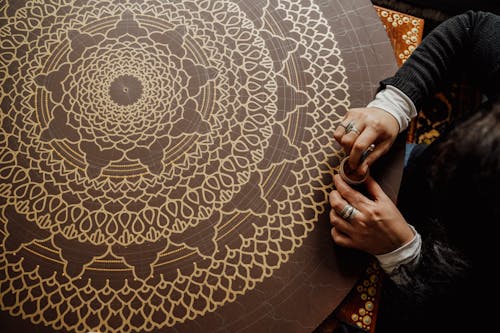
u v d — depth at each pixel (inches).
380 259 30.9
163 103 33.4
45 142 32.2
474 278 32.9
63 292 28.7
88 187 31.1
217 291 29.0
